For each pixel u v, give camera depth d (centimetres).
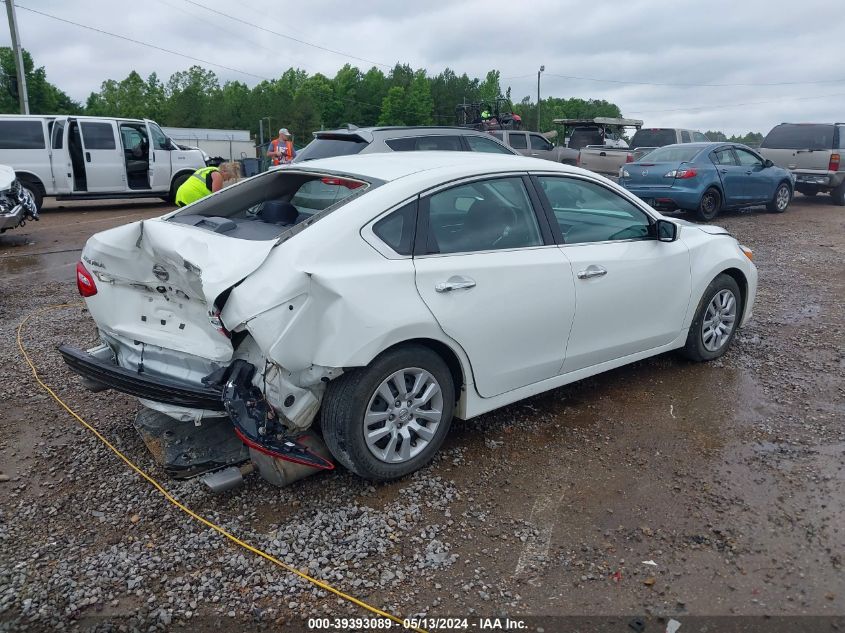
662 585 292
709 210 1292
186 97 8475
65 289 804
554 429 432
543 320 403
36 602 282
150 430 396
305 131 8600
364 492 358
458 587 291
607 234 454
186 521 336
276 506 347
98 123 1553
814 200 1773
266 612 277
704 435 424
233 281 307
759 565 304
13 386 493
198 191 716
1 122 1463
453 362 380
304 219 382
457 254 370
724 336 543
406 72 9619
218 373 332
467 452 402
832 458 395
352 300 321
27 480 372
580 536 325
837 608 278
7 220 1056
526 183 416
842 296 758
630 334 463
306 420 338
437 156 430
